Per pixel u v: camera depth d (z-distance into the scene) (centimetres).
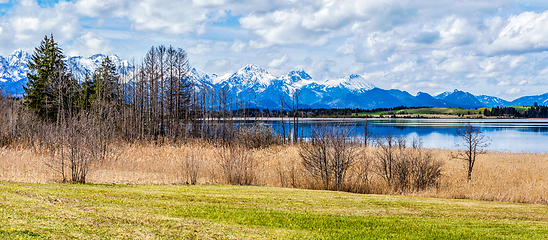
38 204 904
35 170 1878
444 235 898
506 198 1875
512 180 2420
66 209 874
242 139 3472
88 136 2025
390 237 860
